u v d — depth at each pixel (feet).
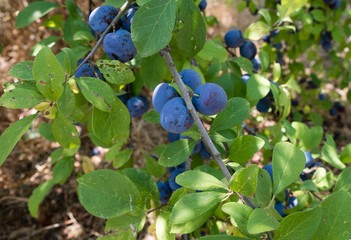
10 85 0.42
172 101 0.40
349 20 1.22
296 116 1.28
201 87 0.41
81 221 1.23
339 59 1.47
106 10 0.48
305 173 0.68
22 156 1.37
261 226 0.32
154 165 0.68
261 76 0.65
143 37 0.40
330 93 1.68
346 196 0.35
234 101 0.48
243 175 0.35
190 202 0.36
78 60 0.65
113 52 0.46
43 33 1.51
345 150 0.66
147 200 0.48
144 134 1.48
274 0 1.13
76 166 1.35
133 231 0.42
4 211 1.23
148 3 0.41
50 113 0.42
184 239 0.48
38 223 1.22
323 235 0.35
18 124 0.39
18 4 1.44
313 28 1.08
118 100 0.47
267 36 1.16
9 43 1.51
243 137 0.46
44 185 0.96
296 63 1.32
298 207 0.54
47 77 0.38
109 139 0.48
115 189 0.40
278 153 0.40
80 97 0.53
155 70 0.65
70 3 0.74
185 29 0.50
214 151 0.40
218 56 0.65
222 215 0.48
